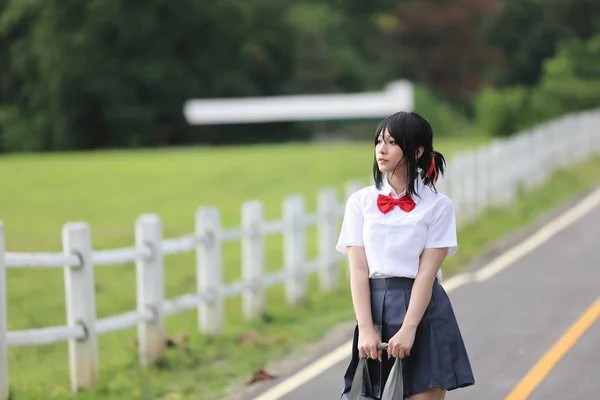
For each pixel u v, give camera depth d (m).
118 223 29.47
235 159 44.75
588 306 15.55
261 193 35.28
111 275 21.97
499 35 103.94
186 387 12.23
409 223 7.22
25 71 78.88
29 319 18.14
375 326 7.26
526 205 28.31
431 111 76.25
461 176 25.22
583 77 66.75
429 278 7.15
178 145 79.88
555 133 36.03
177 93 78.12
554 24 100.94
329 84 86.38
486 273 18.97
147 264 13.76
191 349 14.55
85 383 12.33
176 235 26.84
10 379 13.32
